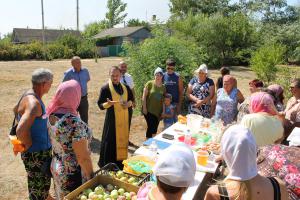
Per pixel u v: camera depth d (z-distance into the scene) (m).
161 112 6.24
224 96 5.66
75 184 3.14
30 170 3.65
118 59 36.44
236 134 1.92
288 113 4.68
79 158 3.02
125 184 2.85
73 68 6.80
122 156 5.03
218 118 5.64
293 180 2.26
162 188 1.85
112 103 4.85
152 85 6.21
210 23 26.86
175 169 1.81
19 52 34.59
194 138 4.28
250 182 1.85
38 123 3.53
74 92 3.05
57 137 3.04
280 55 15.13
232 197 1.84
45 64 27.31
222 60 27.53
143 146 4.05
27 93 3.51
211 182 3.85
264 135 2.76
